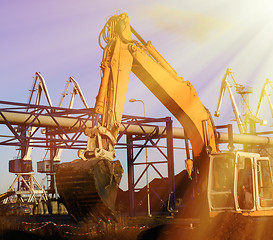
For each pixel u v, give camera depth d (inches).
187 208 652.1
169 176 1753.2
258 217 539.2
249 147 2196.1
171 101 766.5
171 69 786.2
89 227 971.9
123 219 1136.8
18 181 3705.7
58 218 1664.6
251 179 574.9
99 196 533.3
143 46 761.0
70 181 546.6
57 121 1446.9
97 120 1430.9
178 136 1886.1
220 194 565.9
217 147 788.0
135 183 1818.4
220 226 462.0
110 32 729.0
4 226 928.9
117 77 700.0
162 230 517.3
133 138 1861.5
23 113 1341.0
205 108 781.3
